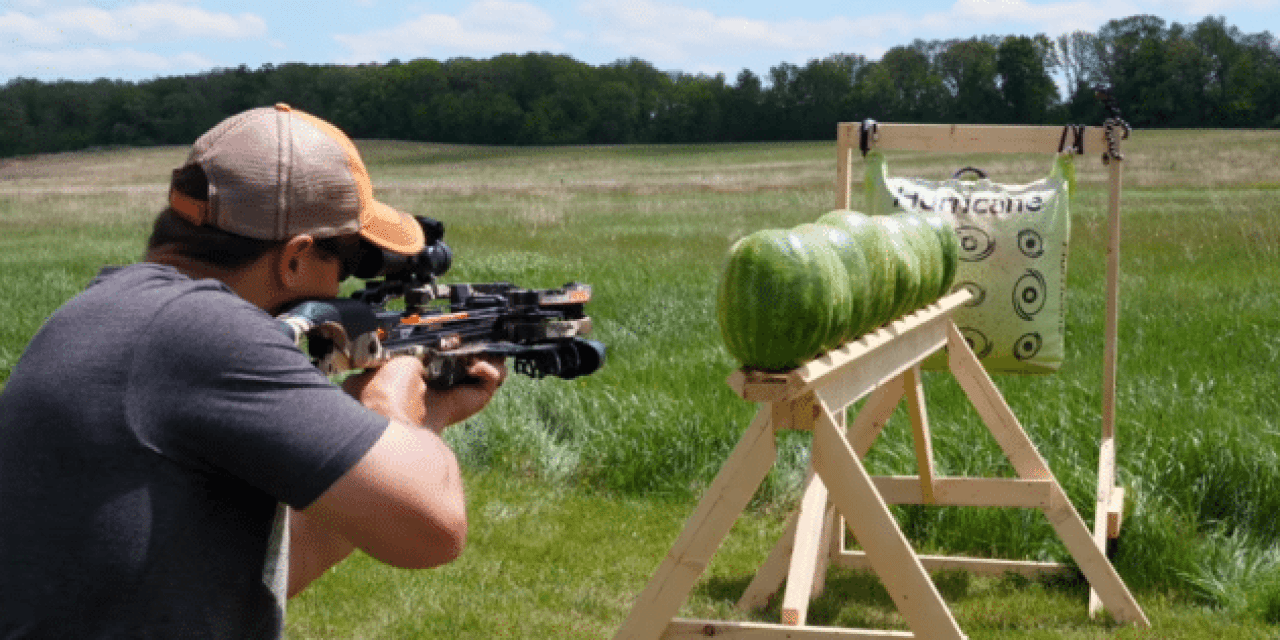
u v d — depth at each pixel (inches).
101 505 58.6
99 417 58.9
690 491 245.4
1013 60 5132.9
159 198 1787.6
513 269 643.5
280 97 4736.7
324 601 185.5
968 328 174.2
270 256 68.3
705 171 2783.0
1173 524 194.4
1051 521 168.1
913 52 5551.2
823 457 109.7
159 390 59.4
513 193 2070.6
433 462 63.3
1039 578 193.5
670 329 409.7
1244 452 210.4
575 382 294.7
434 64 5064.0
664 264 672.4
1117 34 5211.6
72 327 61.0
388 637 173.3
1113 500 189.5
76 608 58.2
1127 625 168.7
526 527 225.8
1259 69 4909.0
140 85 4377.5
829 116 5187.0
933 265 136.8
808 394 109.2
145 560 58.6
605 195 1983.3
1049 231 172.2
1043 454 223.1
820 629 116.4
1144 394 257.9
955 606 182.1
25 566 58.5
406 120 4874.5
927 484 174.2
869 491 108.4
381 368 72.2
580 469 257.4
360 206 70.5
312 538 79.0
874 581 196.5
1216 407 241.9
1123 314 395.5
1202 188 1694.1
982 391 160.4
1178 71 4928.6
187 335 59.9
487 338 85.4
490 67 5054.1
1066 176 175.9
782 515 233.3
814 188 2057.1
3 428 60.3
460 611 182.5
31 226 1222.3
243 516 62.1
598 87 5039.4
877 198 178.5
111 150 3951.8
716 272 603.8
